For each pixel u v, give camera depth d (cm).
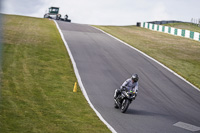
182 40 5356
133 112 1462
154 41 4834
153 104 1725
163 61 3181
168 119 1416
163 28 6694
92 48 3403
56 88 1766
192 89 2283
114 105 1579
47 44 3244
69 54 2902
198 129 1309
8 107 1184
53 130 968
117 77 2314
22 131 901
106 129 1084
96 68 2512
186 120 1462
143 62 3002
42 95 1548
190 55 3859
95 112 1360
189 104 1864
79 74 2244
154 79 2408
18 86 1636
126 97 1379
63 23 5906
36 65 2275
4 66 2047
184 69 2975
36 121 1052
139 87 2103
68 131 986
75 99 1584
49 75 2064
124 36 5059
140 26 7869
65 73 2205
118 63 2817
